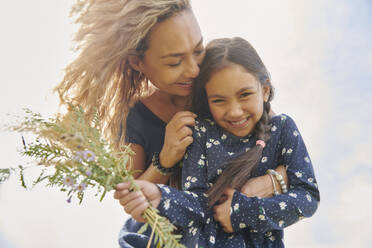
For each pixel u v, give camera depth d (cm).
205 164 167
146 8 164
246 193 160
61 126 137
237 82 156
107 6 171
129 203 138
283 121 171
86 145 135
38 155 140
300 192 161
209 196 159
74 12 178
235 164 162
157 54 167
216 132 170
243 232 162
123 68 185
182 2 165
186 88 173
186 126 173
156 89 199
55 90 184
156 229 134
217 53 161
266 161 169
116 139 193
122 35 168
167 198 148
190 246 155
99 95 179
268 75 167
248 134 169
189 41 164
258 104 161
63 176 138
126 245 184
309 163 168
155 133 196
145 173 183
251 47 166
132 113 196
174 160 173
